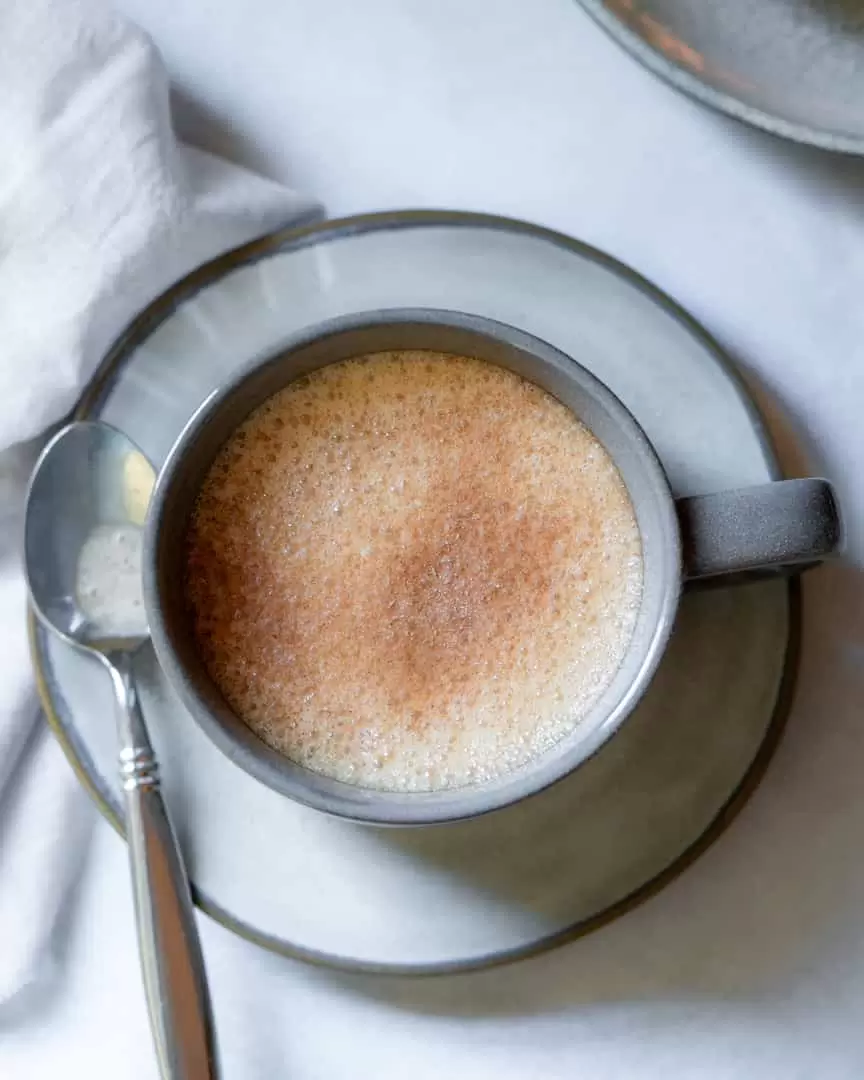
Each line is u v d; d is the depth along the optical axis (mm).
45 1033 439
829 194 442
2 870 433
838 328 440
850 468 438
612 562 407
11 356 424
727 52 427
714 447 414
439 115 446
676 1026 436
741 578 397
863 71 427
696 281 442
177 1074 407
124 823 414
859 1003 434
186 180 427
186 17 446
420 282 416
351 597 408
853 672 437
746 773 412
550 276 415
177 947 408
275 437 408
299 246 416
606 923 413
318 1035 437
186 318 417
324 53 445
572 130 445
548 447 409
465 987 438
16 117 421
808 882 436
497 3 446
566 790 413
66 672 418
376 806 372
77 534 419
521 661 408
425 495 410
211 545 405
